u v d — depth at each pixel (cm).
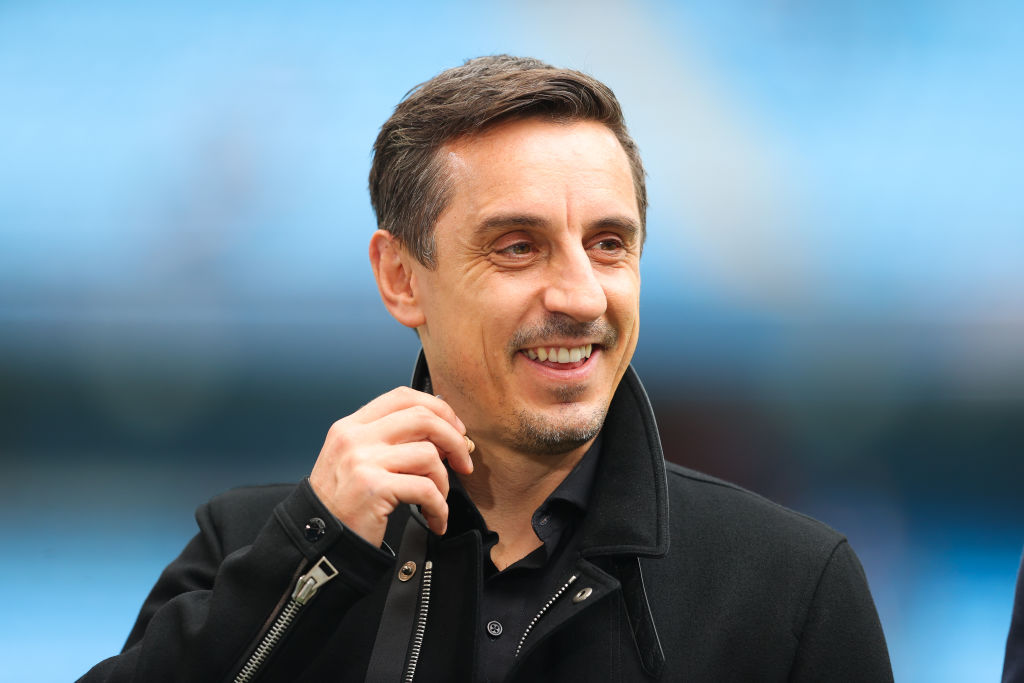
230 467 1738
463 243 496
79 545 1538
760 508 556
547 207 481
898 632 1262
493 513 538
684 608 514
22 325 1719
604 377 504
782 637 507
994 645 1223
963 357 1633
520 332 490
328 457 483
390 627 505
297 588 457
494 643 499
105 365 1725
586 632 503
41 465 1712
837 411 1647
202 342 1720
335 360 1716
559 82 495
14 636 1238
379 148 544
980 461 1617
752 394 1653
